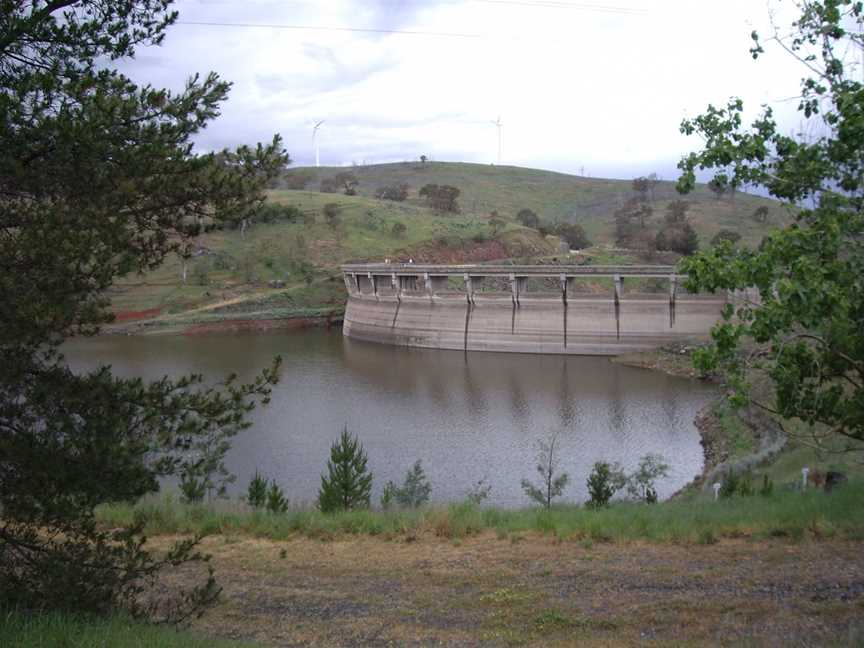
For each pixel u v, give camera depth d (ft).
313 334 421.18
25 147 35.09
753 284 37.99
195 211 42.19
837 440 98.53
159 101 38.75
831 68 39.63
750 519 59.16
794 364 41.09
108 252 36.99
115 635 31.53
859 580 44.55
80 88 35.29
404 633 40.04
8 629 30.35
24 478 35.01
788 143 40.47
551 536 58.59
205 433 41.32
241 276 504.84
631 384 242.58
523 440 173.58
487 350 334.85
